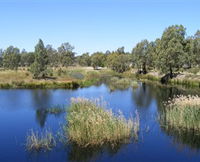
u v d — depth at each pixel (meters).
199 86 45.81
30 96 34.28
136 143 14.40
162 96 34.00
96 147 13.56
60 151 13.12
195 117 16.89
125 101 29.88
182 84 50.88
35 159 12.25
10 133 16.73
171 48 54.31
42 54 54.00
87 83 52.16
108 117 15.02
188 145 14.24
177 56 54.84
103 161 12.09
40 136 15.59
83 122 14.20
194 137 15.59
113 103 28.47
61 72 65.94
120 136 14.38
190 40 59.66
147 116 21.34
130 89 43.00
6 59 77.25
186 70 63.81
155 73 68.38
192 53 55.56
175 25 59.56
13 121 20.19
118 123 14.70
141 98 32.31
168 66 56.75
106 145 13.82
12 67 75.06
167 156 12.71
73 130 14.12
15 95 35.25
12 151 13.30
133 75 76.31
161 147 13.90
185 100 20.23
